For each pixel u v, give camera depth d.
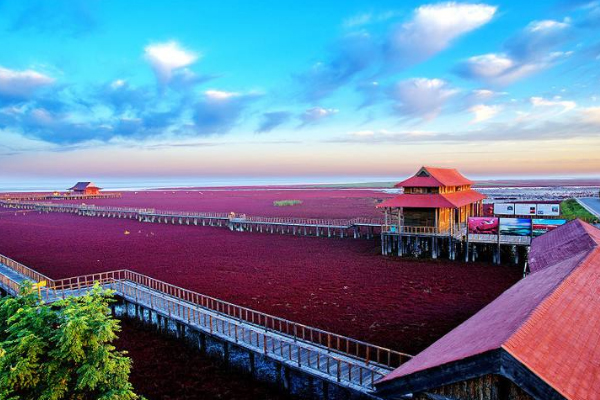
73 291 27.48
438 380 8.11
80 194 139.38
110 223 73.19
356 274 34.72
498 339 7.99
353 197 128.38
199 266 39.03
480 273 33.62
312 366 16.70
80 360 11.63
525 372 7.03
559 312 9.92
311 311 26.09
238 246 49.16
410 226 41.22
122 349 22.03
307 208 93.19
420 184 41.25
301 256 42.69
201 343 21.34
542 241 26.58
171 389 17.89
